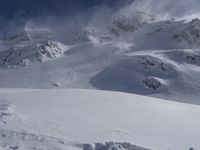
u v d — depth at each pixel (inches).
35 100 1811.0
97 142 1136.8
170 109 2023.9
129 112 1776.6
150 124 1604.3
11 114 1332.4
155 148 1191.6
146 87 7652.6
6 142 1034.7
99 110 1739.7
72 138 1186.0
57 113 1541.6
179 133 1513.3
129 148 1059.9
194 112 2043.6
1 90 2346.2
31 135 1116.5
